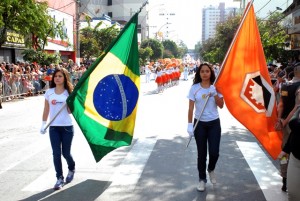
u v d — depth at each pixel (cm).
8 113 1475
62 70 604
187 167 708
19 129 1116
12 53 2764
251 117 590
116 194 568
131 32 629
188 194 568
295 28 2303
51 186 605
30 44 2656
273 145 589
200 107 572
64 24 3409
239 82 591
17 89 2006
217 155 571
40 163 742
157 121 1232
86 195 564
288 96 557
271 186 605
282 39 2433
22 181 632
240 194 568
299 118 381
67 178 625
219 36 4466
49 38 3259
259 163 739
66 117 597
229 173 673
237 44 592
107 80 627
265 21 3741
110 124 632
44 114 607
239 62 592
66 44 3706
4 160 768
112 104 632
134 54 637
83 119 614
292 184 384
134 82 641
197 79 582
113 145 634
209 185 609
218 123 573
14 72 1980
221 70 580
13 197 557
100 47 5041
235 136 999
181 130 1076
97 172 678
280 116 566
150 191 580
